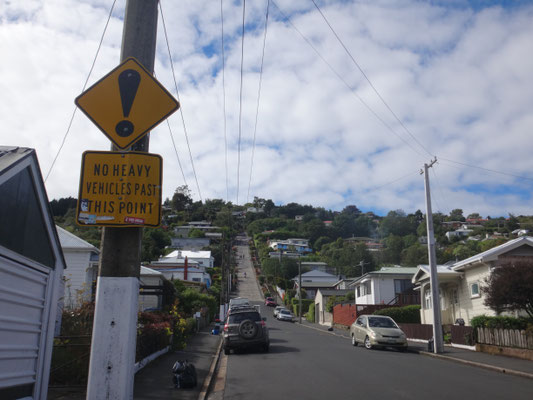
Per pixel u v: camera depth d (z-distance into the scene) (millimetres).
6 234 5270
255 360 15219
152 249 75875
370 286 41281
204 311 35031
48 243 6355
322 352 17406
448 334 22266
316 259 106875
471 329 18672
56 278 6551
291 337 26203
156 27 5312
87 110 4945
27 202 5785
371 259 87188
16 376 5445
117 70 5047
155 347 14320
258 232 151500
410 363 14273
